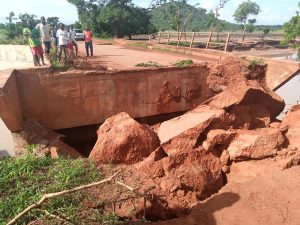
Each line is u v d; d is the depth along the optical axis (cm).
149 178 776
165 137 1086
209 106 1332
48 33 1412
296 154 972
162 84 1375
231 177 984
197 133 1062
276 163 955
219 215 740
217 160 1012
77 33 3759
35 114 1189
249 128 1299
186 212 815
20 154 1031
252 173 959
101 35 4116
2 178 698
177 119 1203
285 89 2438
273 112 1498
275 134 1024
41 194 650
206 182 948
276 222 708
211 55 1914
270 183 856
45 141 1096
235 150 1020
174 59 1830
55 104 1209
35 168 762
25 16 4572
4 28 5316
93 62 1623
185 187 914
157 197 723
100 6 4162
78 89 1226
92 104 1268
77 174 736
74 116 1254
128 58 1862
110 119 1113
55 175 730
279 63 1477
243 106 1335
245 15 6319
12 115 981
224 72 1450
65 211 621
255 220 718
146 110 1378
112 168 796
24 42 2825
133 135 1032
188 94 1440
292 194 803
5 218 590
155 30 4647
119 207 674
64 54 1414
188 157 974
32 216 600
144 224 647
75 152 1145
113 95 1294
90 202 661
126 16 4028
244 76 1458
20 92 1146
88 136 1365
